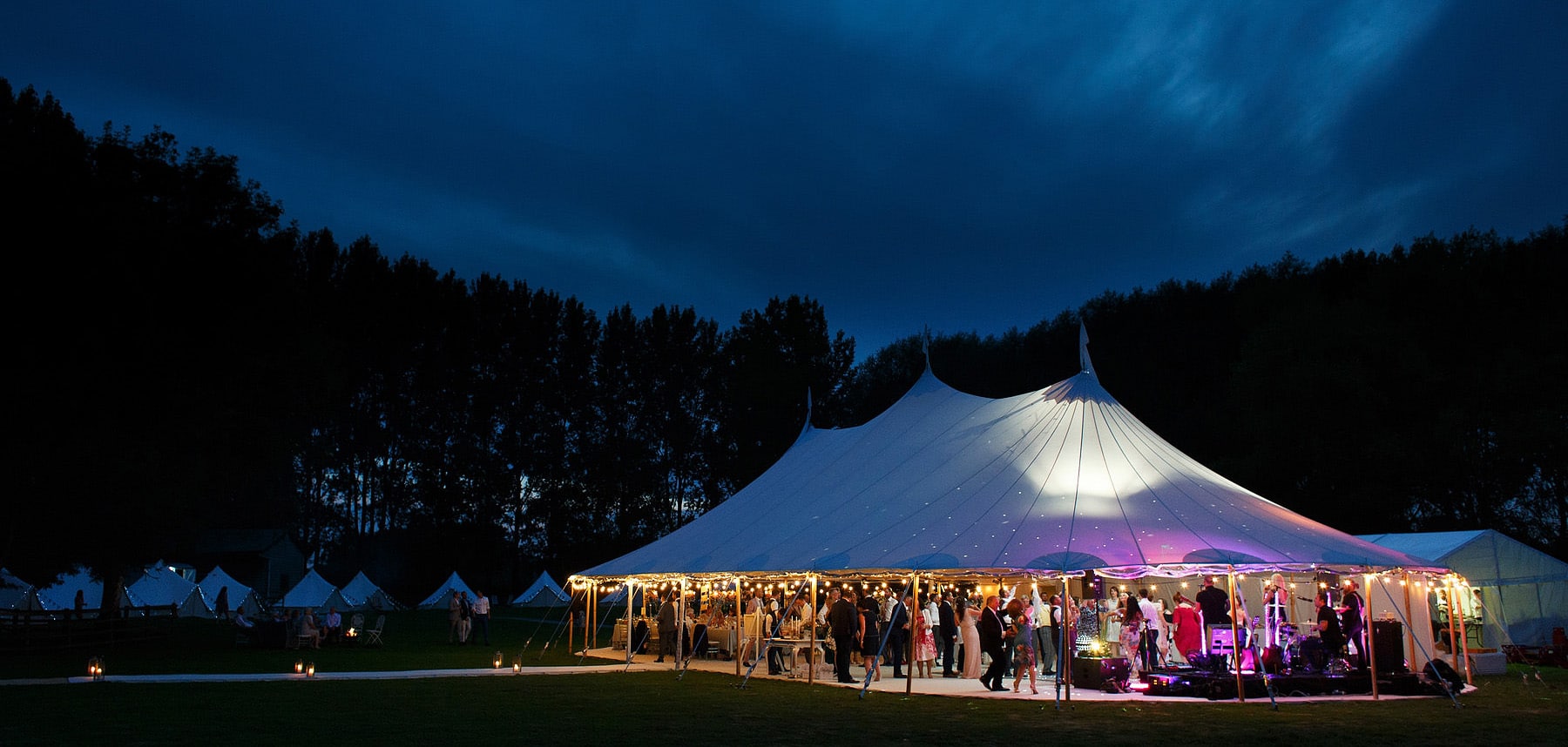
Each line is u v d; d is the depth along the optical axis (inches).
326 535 2284.7
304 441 1210.0
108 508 931.3
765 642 714.8
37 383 858.1
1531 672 757.9
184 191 996.6
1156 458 679.1
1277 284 1888.5
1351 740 399.5
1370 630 552.7
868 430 910.4
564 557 2365.9
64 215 859.4
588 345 2512.3
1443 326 1539.1
